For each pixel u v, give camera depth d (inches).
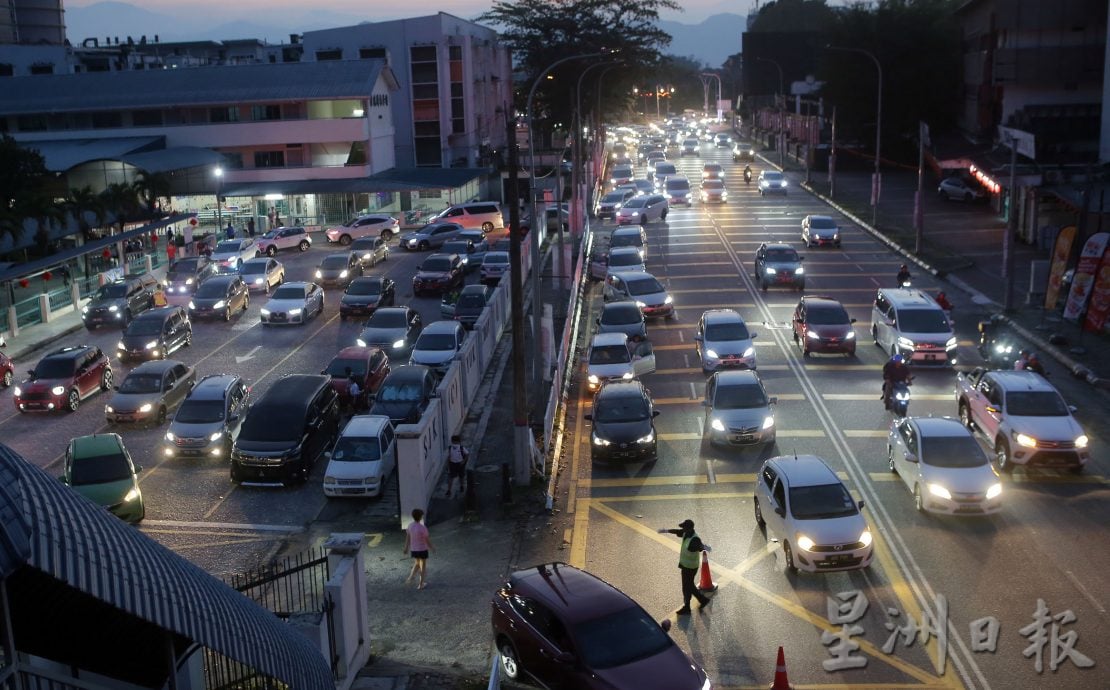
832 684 629.9
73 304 1926.7
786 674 606.9
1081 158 2527.1
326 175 3036.4
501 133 4370.1
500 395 1362.0
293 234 2578.7
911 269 2039.9
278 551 896.9
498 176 3673.7
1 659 290.7
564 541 888.9
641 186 3142.2
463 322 1672.0
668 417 1219.9
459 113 3745.1
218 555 892.6
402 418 1171.9
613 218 2910.9
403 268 2303.2
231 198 2989.7
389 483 1064.2
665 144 5191.9
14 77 3206.2
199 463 1137.4
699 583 770.8
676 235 2514.8
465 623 746.8
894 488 964.0
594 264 2027.6
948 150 2947.8
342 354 1366.9
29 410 1327.5
